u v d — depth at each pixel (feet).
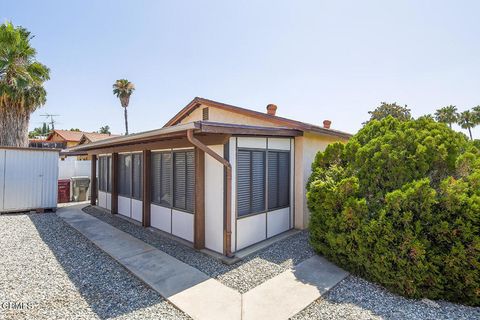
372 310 11.14
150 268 15.26
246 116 29.73
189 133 14.99
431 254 11.91
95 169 36.99
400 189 13.85
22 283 13.26
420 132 15.44
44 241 20.38
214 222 18.30
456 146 14.65
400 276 12.21
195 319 10.41
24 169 31.22
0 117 44.93
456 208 11.77
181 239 21.03
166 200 23.06
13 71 43.70
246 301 11.80
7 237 21.27
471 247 11.22
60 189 40.19
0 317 10.25
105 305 11.35
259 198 20.33
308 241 19.70
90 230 23.50
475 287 11.29
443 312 10.98
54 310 10.85
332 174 17.46
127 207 29.12
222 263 16.28
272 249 18.83
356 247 14.34
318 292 12.62
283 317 10.63
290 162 23.82
